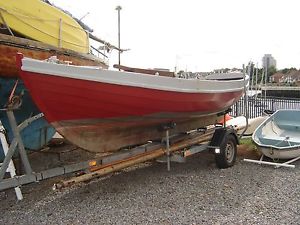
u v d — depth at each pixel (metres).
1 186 3.53
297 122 7.36
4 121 4.70
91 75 3.78
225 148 5.39
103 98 3.99
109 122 4.33
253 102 10.70
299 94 37.00
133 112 4.42
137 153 4.77
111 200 4.15
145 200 4.12
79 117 4.02
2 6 4.57
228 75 7.01
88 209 3.89
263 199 4.07
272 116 7.29
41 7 5.17
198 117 5.83
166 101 4.63
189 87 4.85
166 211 3.77
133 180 4.92
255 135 6.40
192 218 3.56
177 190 4.45
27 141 5.54
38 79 3.54
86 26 7.05
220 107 6.06
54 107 3.81
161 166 5.64
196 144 5.54
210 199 4.10
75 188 4.62
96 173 4.11
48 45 4.99
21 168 4.17
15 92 4.61
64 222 3.57
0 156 4.61
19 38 4.51
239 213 3.66
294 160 5.74
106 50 7.71
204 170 5.38
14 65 4.44
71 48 5.87
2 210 3.93
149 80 4.30
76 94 3.79
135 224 3.46
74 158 5.97
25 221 3.62
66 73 3.62
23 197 4.32
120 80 4.01
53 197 4.29
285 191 4.34
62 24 5.60
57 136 6.42
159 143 5.18
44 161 5.74
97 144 4.43
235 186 4.57
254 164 5.72
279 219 3.50
